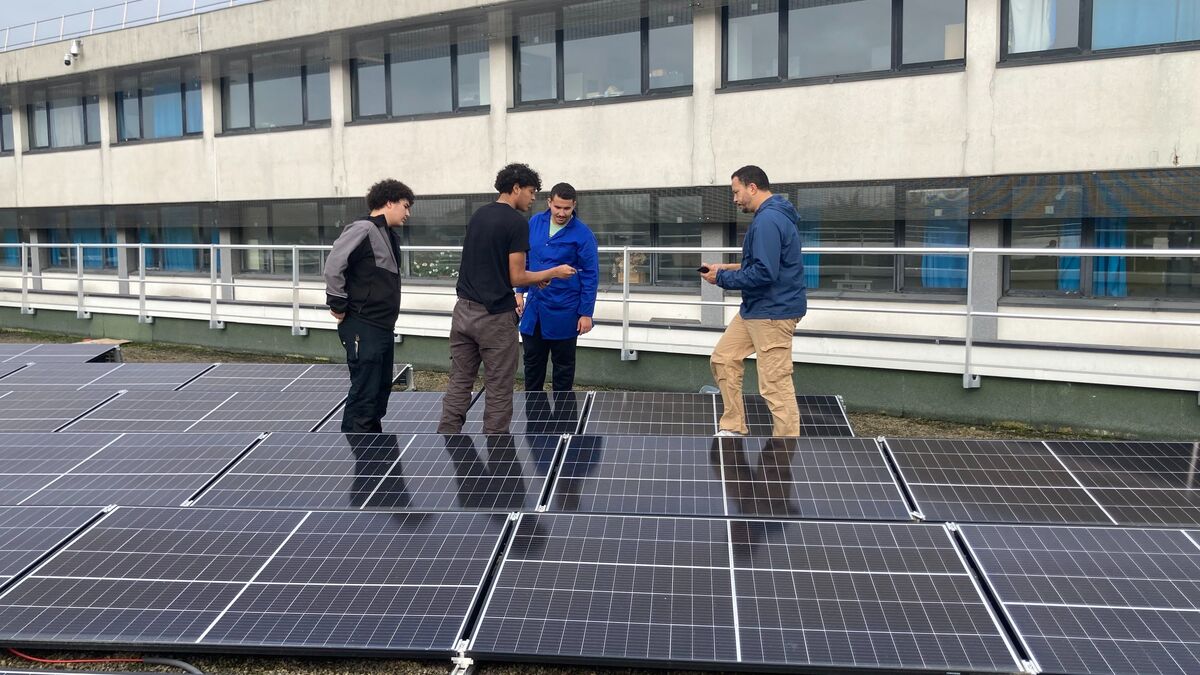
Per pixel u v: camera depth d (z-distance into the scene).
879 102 11.06
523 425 6.29
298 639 3.31
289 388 7.40
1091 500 4.32
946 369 8.27
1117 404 7.63
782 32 11.88
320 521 4.22
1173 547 3.78
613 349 10.05
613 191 13.38
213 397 7.16
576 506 4.35
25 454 5.41
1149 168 9.52
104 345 9.84
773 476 4.66
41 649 3.54
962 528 3.98
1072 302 10.05
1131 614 3.31
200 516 4.33
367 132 16.23
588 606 3.45
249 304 13.52
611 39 13.45
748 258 5.90
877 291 11.39
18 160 22.66
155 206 19.86
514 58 14.49
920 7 10.87
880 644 3.18
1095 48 9.79
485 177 14.88
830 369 8.87
